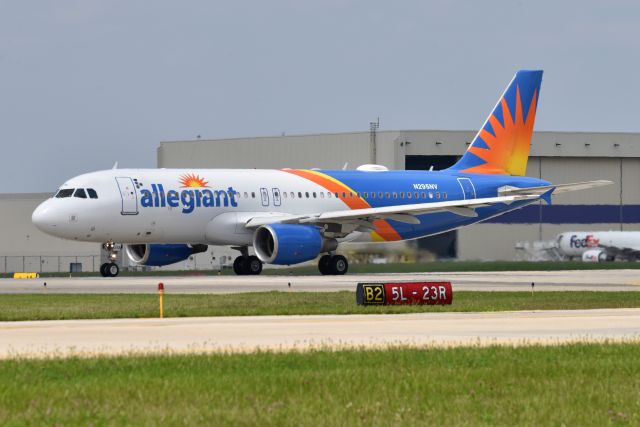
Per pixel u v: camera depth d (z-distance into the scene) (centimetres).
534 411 5431
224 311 10950
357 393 5872
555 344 7969
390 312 11106
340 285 16225
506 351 7481
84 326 9544
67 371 6462
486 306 11862
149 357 7025
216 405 5509
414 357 7144
